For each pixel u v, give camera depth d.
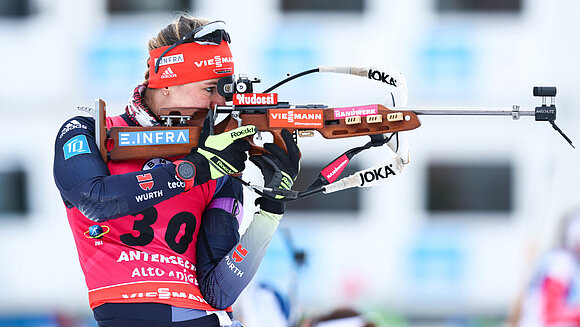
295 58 44.47
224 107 9.74
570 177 43.34
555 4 44.38
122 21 44.72
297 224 43.75
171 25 10.13
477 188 44.72
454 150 44.72
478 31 44.59
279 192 9.76
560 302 22.34
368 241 43.94
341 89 43.88
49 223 44.50
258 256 9.93
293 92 44.22
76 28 44.69
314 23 44.69
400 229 44.31
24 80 44.72
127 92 44.56
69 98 44.56
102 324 9.62
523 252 41.09
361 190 44.12
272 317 17.91
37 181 44.66
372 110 9.92
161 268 9.64
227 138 9.48
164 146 9.62
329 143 42.84
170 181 9.24
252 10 44.53
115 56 44.59
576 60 44.16
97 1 44.72
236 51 44.41
